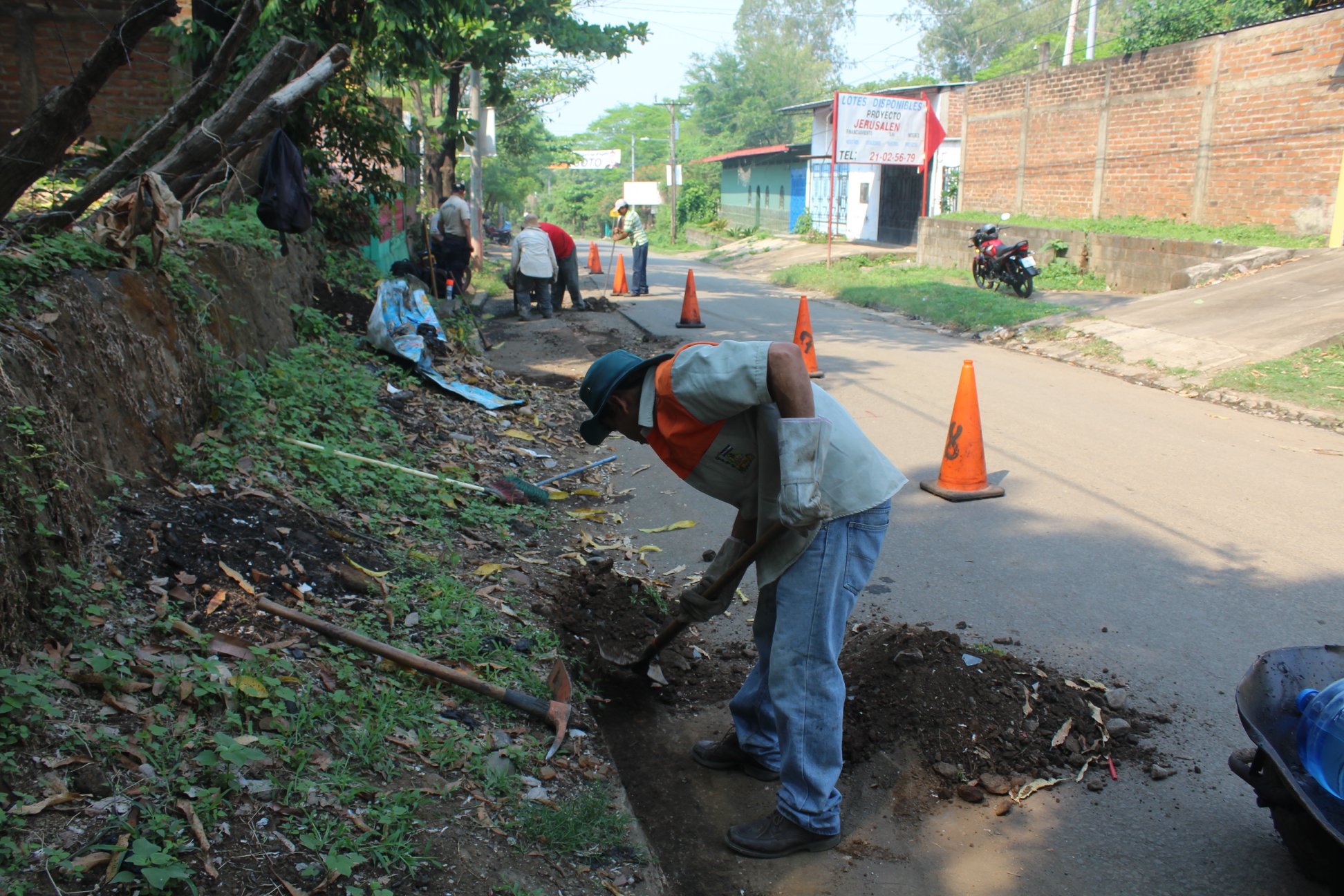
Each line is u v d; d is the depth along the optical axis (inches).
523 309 532.1
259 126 200.4
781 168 1439.5
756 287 800.3
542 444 276.4
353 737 110.7
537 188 1980.8
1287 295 425.4
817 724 113.3
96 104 345.1
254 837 91.6
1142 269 583.5
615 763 126.5
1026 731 133.0
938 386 360.5
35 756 92.9
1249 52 568.7
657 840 118.1
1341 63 510.9
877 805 124.3
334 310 320.8
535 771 116.8
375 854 93.7
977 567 194.2
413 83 685.9
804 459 102.5
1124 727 135.8
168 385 170.9
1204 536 207.2
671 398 112.7
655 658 154.1
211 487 160.2
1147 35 776.3
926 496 239.3
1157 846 114.9
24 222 168.2
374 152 363.3
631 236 699.4
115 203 174.7
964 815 121.6
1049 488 240.8
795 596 112.8
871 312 595.8
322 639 129.5
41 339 134.6
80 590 117.9
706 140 2479.1
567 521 217.9
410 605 150.1
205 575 134.8
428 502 197.5
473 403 294.5
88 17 338.6
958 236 786.8
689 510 230.4
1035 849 115.2
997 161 835.4
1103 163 703.1
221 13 309.3
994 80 824.9
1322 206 528.4
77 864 82.6
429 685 128.5
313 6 301.9
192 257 207.0
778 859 114.8
